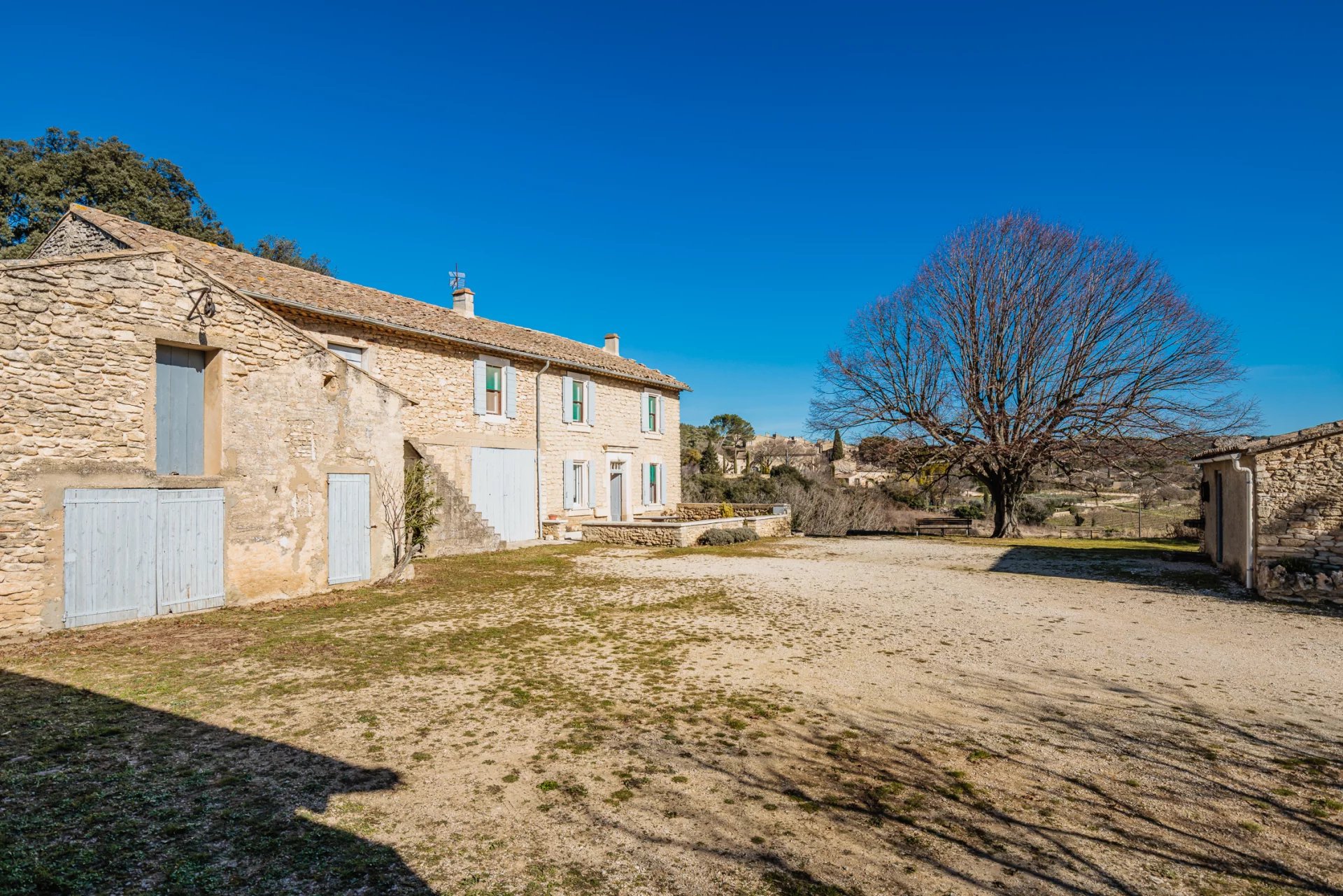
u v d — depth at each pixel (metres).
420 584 12.47
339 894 3.18
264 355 10.55
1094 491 26.64
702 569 15.15
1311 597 11.02
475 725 5.39
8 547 7.88
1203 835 3.80
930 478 27.72
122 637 8.19
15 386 7.95
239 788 4.26
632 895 3.21
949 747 5.02
